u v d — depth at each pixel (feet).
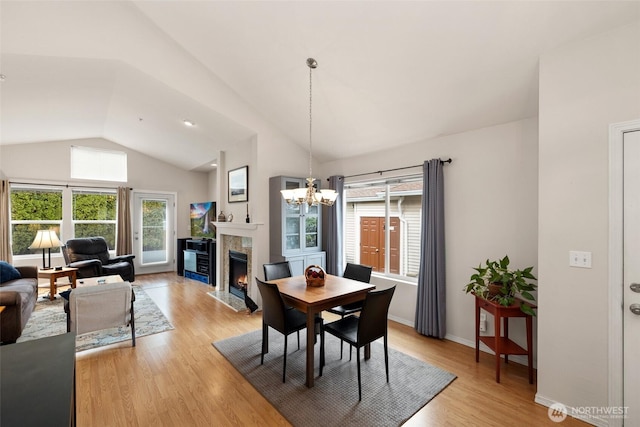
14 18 8.06
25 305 10.90
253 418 6.39
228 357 9.02
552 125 6.66
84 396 7.06
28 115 13.26
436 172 10.55
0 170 16.21
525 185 8.80
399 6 6.55
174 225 22.99
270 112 12.73
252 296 14.05
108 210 20.04
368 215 14.25
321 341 8.13
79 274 15.56
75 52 8.78
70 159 18.47
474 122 9.58
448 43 7.13
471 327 9.96
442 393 7.32
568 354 6.51
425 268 10.74
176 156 20.39
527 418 6.41
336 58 8.54
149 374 8.07
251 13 7.75
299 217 13.84
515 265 9.00
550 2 5.74
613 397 5.93
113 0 8.77
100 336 10.53
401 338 10.63
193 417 6.39
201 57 10.31
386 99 9.71
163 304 14.43
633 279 5.76
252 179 14.03
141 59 9.92
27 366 3.45
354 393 7.25
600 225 6.09
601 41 6.04
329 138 13.23
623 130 5.81
